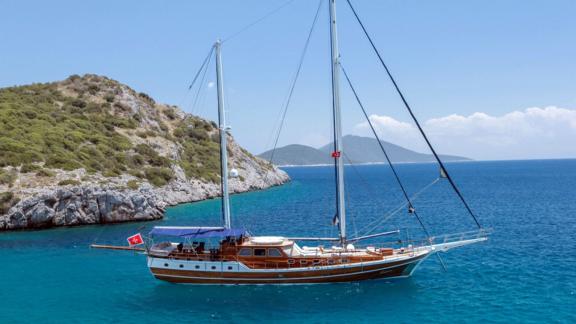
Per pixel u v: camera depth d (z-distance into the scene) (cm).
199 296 2906
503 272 3300
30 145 7381
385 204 8275
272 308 2658
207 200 9231
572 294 2748
